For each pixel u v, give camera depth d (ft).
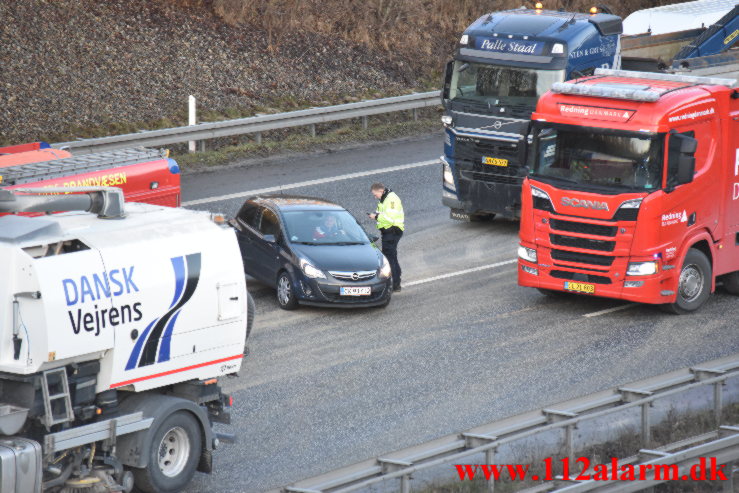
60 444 68.23
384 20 225.35
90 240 71.15
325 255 118.93
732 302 124.77
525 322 116.47
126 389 73.51
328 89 203.92
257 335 111.34
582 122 113.80
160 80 186.09
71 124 168.86
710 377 88.17
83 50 183.21
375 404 94.32
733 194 120.88
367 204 156.87
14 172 103.81
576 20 149.48
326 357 105.50
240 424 89.66
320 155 181.37
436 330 113.60
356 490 73.10
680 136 110.73
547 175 116.78
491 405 94.17
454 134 147.23
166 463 74.90
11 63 174.40
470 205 148.46
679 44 199.72
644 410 81.87
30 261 66.64
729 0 210.59
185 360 75.61
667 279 114.83
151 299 72.69
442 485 76.84
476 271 134.31
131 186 112.47
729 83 120.78
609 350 107.96
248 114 187.32
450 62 147.84
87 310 68.90
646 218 111.86
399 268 126.21
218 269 76.89
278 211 124.77
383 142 192.13
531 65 143.13
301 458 83.46
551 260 117.39
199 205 150.61
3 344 67.46
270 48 204.74
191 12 202.39
